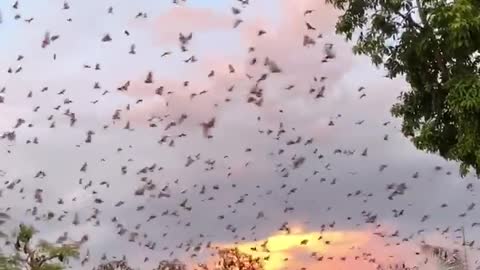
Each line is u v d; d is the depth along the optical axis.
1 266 23.19
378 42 16.11
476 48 14.77
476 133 14.48
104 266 33.66
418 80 16.55
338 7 16.47
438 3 14.76
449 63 15.45
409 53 16.02
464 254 26.09
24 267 23.78
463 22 13.89
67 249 24.52
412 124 16.92
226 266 39.16
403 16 15.73
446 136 16.11
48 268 23.84
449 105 14.88
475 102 14.01
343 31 16.50
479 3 14.72
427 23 15.41
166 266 36.97
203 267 40.09
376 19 16.03
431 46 15.36
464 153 14.55
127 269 33.91
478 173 15.36
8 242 23.78
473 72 15.11
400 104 17.02
